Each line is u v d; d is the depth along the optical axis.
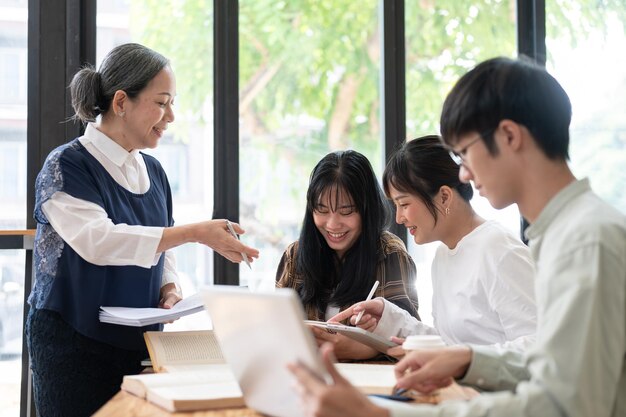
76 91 2.10
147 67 2.09
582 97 3.18
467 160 1.14
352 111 3.06
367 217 2.10
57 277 2.00
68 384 2.00
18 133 2.78
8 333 2.75
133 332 2.08
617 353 0.97
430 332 1.88
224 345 1.17
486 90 1.10
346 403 0.93
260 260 2.96
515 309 1.69
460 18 3.13
